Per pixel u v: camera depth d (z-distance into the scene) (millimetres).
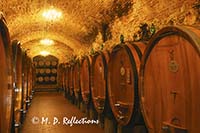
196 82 2191
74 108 10055
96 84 6172
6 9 6414
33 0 6453
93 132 5938
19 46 4316
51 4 7043
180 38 2406
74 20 8727
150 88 2934
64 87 14586
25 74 6227
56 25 10117
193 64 2230
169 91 2604
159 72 2764
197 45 2021
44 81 20984
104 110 5215
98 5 6586
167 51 2611
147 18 4836
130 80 3736
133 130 3992
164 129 2582
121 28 6387
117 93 4312
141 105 3020
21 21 8430
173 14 3902
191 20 3439
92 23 8258
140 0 4977
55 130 6227
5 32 2680
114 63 4441
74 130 6184
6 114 2830
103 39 8109
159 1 4277
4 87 2742
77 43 12812
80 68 8062
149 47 2879
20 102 4680
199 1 3258
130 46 3781
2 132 2627
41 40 14719
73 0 6719
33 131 6125
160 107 2756
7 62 2832
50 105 11055
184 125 2381
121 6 5953
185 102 2359
